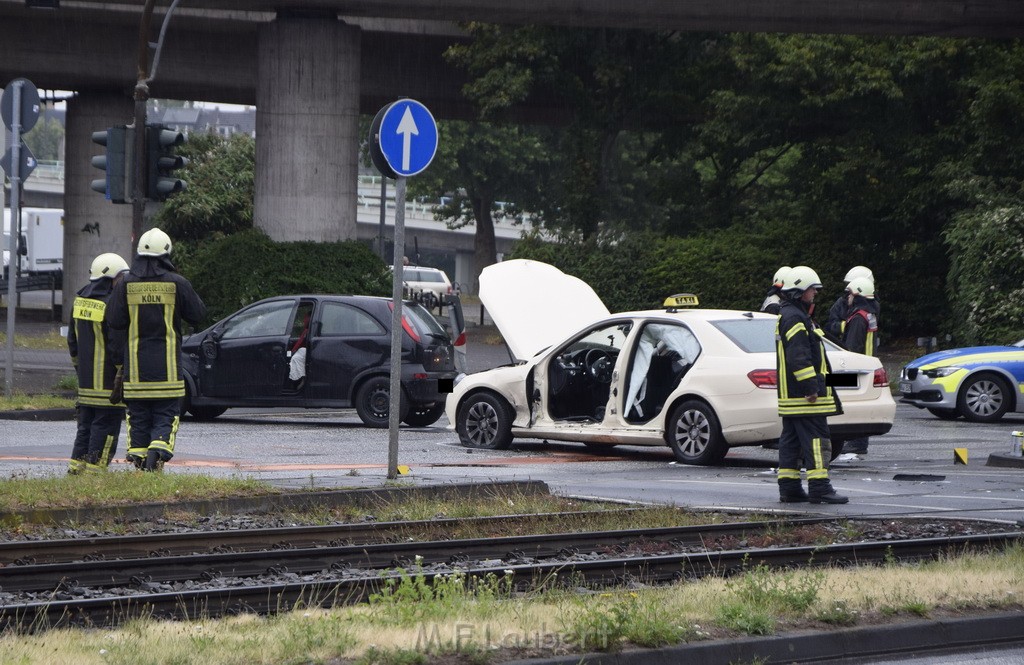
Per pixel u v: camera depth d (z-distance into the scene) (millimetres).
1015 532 35188
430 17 114312
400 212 42688
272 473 46531
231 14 131250
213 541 33812
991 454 54188
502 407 57031
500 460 53219
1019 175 118562
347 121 115000
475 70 134625
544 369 56031
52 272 162250
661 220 157250
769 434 50000
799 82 124625
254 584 28625
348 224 115438
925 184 123125
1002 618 25672
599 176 135875
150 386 41969
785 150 139250
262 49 114500
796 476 41438
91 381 42938
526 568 29828
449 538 35594
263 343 66250
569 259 130250
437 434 64250
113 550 32719
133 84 140250
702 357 51594
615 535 35125
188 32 137000
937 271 127750
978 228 109312
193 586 28609
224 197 146875
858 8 109500
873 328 56719
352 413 76500
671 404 52156
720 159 137750
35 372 88250
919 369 76938
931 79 124750
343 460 52625
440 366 66625
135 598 25828
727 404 50438
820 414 40812
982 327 106438
